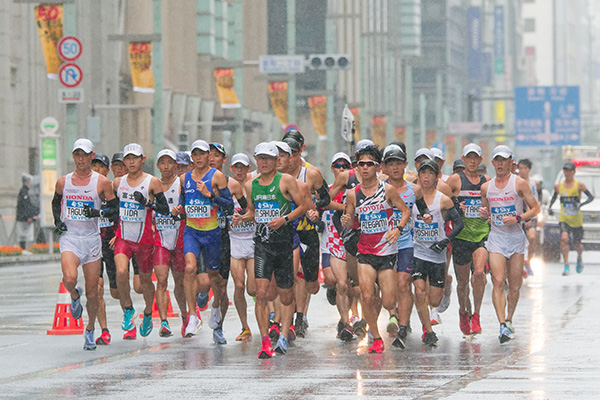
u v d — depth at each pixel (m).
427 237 41.47
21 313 56.59
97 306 40.88
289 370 34.78
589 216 100.56
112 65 168.88
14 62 136.62
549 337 43.22
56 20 108.25
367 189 38.97
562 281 74.88
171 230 43.19
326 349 40.41
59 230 40.44
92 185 40.41
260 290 38.25
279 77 182.88
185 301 44.97
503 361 36.41
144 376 33.62
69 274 39.84
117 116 169.62
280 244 38.50
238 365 36.06
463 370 34.41
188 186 41.97
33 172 143.50
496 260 42.81
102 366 35.94
